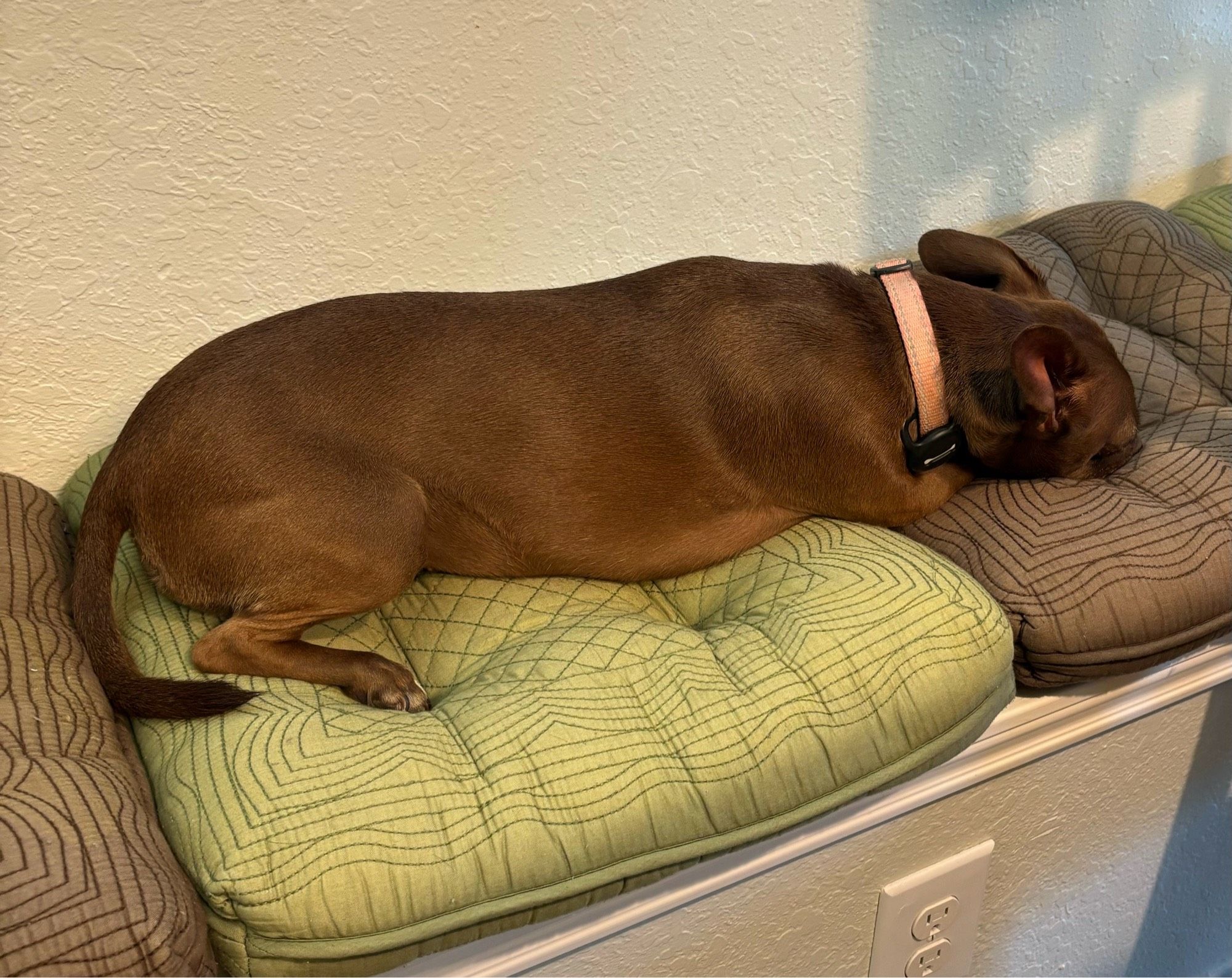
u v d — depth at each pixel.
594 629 1.49
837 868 1.56
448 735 1.32
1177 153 2.82
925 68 2.37
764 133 2.26
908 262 1.74
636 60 2.08
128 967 1.00
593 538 1.62
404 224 2.02
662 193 2.22
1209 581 1.63
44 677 1.35
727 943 1.51
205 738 1.30
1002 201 2.62
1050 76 2.52
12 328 1.80
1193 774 1.97
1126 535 1.64
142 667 1.48
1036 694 1.65
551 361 1.58
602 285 1.70
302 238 1.94
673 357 1.60
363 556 1.48
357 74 1.86
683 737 1.31
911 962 1.75
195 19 1.72
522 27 1.96
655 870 1.27
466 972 1.29
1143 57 2.62
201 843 1.15
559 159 2.09
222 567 1.47
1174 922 2.16
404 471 1.53
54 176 1.73
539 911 1.21
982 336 1.67
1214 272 2.36
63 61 1.66
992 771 1.64
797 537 1.69
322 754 1.25
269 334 1.55
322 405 1.50
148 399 1.52
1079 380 1.67
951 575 1.53
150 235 1.83
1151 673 1.73
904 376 1.64
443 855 1.17
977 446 1.71
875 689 1.38
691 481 1.62
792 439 1.61
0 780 1.13
